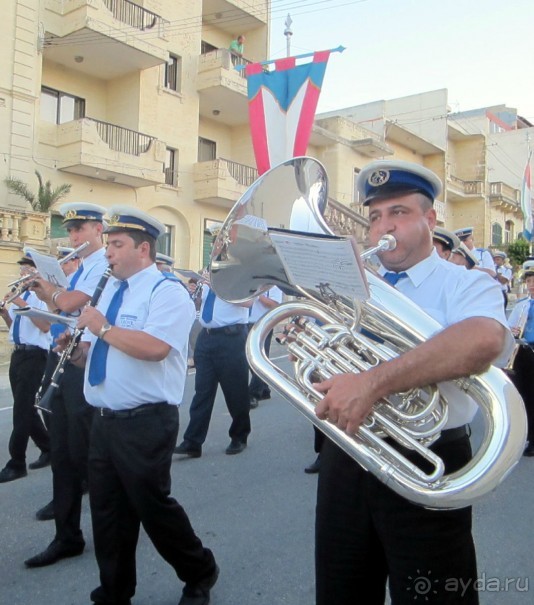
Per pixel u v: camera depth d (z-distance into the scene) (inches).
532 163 1492.4
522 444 67.1
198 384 223.6
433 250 82.4
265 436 246.5
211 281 95.3
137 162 670.5
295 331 81.5
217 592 126.3
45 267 155.9
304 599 123.5
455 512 75.5
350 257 65.6
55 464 141.3
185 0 764.6
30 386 198.1
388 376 67.8
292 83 392.2
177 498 179.2
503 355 70.9
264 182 87.0
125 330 112.0
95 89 714.2
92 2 619.2
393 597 76.7
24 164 608.7
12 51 596.7
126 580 115.7
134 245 120.1
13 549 148.0
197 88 780.6
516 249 1090.1
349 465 81.4
